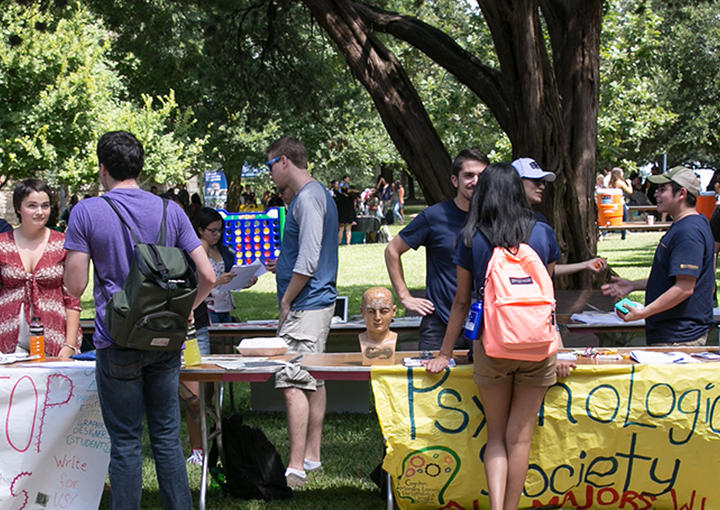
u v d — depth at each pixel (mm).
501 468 3654
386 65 7605
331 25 7578
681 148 36469
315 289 4770
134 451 3611
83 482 4031
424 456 3967
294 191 4875
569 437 3951
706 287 4562
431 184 7555
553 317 3514
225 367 4184
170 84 20078
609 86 17766
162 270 3406
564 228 7285
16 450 3998
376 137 21844
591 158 7465
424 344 4621
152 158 18312
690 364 3934
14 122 17016
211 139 19891
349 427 6020
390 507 4105
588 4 7520
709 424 3930
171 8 14328
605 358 4211
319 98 13102
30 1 9758
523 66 6820
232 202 23812
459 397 3945
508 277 3461
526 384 3629
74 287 3627
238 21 11109
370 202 29766
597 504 4066
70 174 17172
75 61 17391
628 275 13273
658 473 3998
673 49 32281
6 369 3988
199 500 4234
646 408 3928
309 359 4512
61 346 4789
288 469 4633
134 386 3580
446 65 7633
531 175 4445
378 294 4297
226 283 6277
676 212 4531
